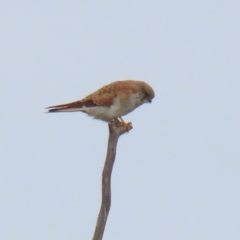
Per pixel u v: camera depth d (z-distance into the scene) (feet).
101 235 39.19
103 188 39.58
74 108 46.75
